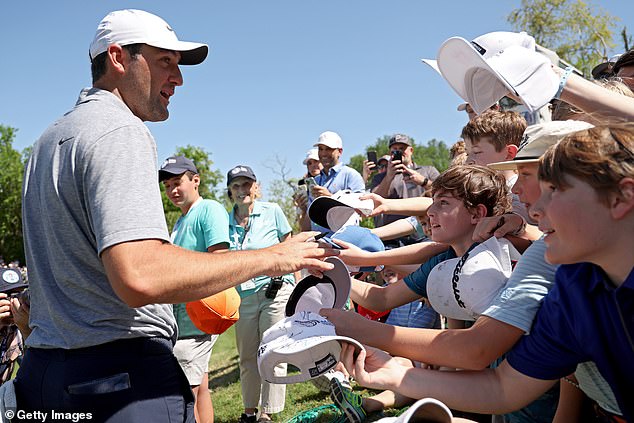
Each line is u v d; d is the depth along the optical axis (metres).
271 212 5.31
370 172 6.54
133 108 2.19
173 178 4.34
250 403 4.64
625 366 1.57
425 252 2.84
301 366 1.93
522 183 2.20
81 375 1.87
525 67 2.15
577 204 1.45
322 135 6.36
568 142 1.50
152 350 1.96
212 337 4.06
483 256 2.24
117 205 1.76
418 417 1.62
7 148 44.59
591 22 17.23
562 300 1.67
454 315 2.46
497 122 3.09
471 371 1.92
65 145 1.92
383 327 2.03
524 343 1.80
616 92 2.33
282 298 4.61
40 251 2.00
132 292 1.70
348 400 3.16
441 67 2.49
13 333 4.14
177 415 1.99
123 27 2.14
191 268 1.76
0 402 2.03
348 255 2.75
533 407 2.28
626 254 1.46
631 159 1.40
